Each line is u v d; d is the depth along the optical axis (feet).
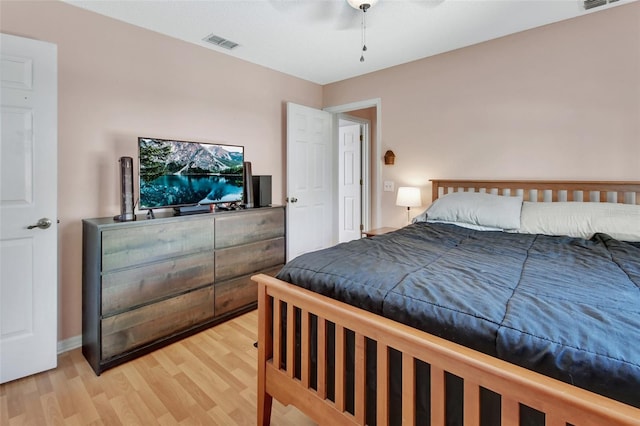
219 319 8.66
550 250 5.69
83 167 7.37
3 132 5.93
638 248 5.74
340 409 3.99
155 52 8.50
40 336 6.43
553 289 3.67
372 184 16.22
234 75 10.37
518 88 8.92
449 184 10.23
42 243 6.41
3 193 5.98
